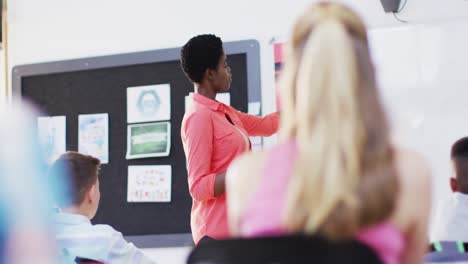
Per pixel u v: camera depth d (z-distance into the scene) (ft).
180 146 12.03
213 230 7.95
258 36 11.68
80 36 12.70
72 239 7.33
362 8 11.17
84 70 12.65
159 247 12.01
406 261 3.71
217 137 8.13
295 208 3.56
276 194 3.74
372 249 3.40
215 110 8.27
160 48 12.22
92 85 12.62
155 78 12.24
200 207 8.15
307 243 3.42
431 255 7.78
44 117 12.82
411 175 3.65
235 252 3.53
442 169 10.62
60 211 7.97
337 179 3.49
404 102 10.86
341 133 3.55
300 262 3.42
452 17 10.77
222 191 7.77
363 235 3.51
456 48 10.73
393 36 10.98
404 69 10.90
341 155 3.53
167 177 12.07
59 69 12.72
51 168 8.00
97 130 12.51
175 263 11.91
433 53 10.81
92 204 8.18
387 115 3.74
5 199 3.10
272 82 11.50
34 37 12.94
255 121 9.43
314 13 3.95
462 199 8.30
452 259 7.75
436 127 10.71
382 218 3.51
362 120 3.60
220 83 8.52
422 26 10.88
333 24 3.78
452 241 7.91
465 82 10.65
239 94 11.66
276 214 3.67
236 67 11.73
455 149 8.55
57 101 12.79
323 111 3.60
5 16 12.77
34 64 12.85
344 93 3.60
